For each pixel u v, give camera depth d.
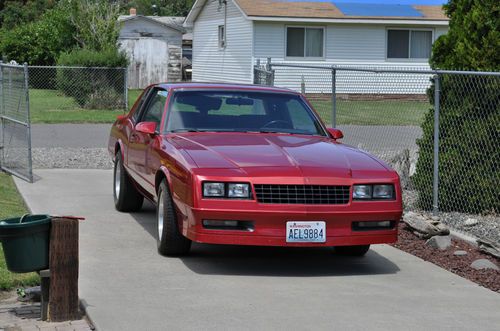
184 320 5.82
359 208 7.16
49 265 5.86
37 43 35.88
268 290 6.73
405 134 19.08
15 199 10.98
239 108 8.77
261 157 7.42
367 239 7.23
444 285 7.09
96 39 31.58
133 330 5.58
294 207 6.99
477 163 10.05
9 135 13.41
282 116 8.79
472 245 8.67
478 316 6.13
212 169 7.07
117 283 6.83
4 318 6.02
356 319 5.95
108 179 12.84
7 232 5.70
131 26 38.97
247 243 6.98
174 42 39.56
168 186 7.68
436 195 9.88
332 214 7.06
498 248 8.09
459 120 10.09
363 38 32.69
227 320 5.84
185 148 7.64
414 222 9.04
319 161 7.45
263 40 31.98
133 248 8.19
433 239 8.62
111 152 10.72
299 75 32.31
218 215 6.93
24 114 12.47
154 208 10.52
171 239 7.69
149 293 6.54
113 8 33.62
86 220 9.59
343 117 20.55
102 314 5.93
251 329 5.64
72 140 18.61
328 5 33.12
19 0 52.75
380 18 31.95
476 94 9.88
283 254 8.21
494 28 9.71
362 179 7.24
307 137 8.54
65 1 34.53
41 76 35.12
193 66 39.78
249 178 6.99
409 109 23.41
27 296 6.51
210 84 9.14
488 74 8.46
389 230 7.35
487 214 10.11
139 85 39.41
